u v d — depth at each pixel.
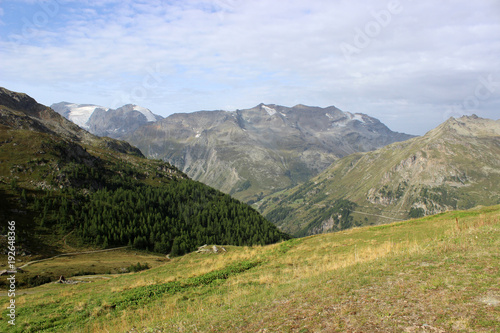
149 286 35.22
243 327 17.31
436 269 19.84
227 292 28.81
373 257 29.55
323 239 52.97
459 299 14.84
